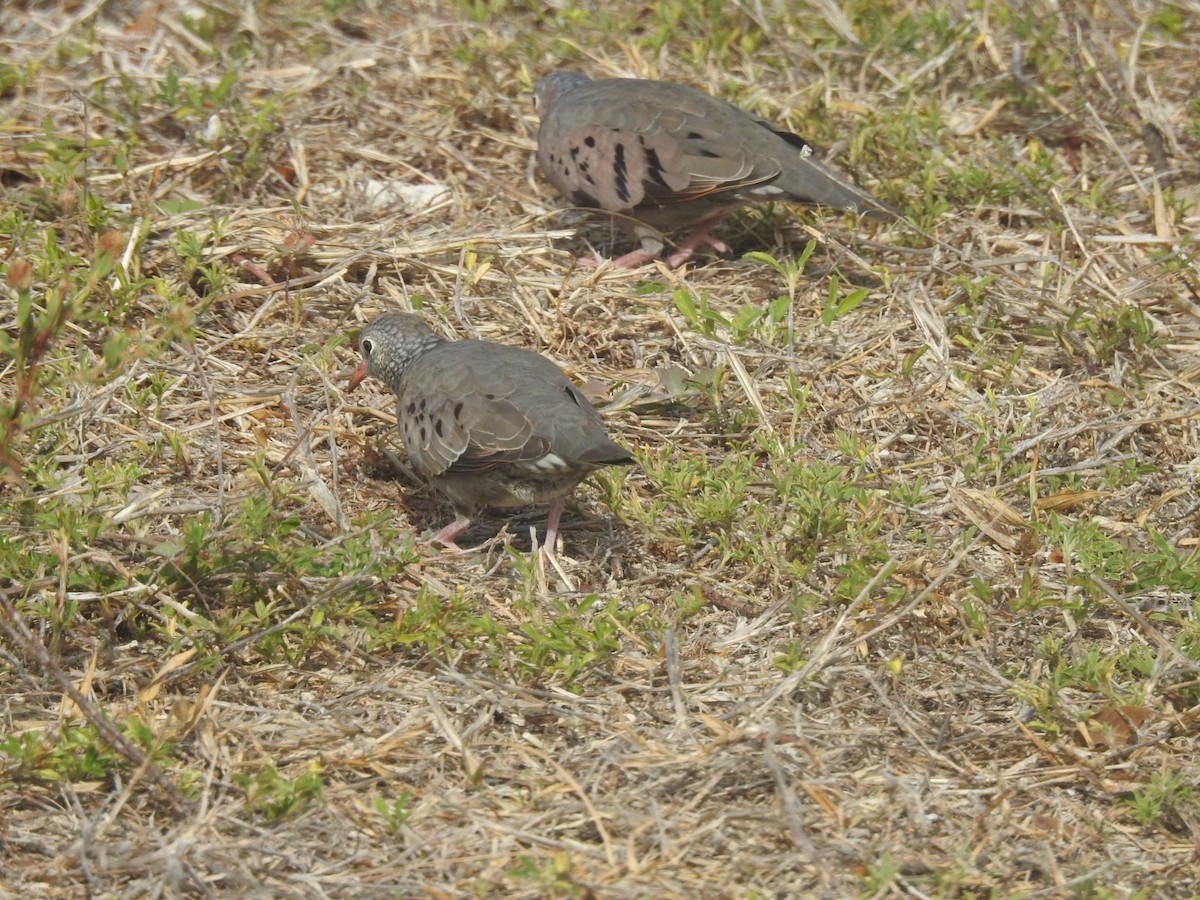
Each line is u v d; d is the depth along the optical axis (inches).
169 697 374.9
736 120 553.0
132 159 588.1
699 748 362.3
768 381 504.4
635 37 687.7
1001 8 685.9
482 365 430.0
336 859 331.6
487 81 647.1
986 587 398.6
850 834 342.0
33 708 367.6
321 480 432.1
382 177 605.3
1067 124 645.9
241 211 558.3
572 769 358.0
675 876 325.4
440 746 364.2
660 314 529.3
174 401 478.3
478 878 324.8
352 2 712.4
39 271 492.1
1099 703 384.5
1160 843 347.6
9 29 687.7
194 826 331.6
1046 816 352.2
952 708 385.4
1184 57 701.3
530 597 408.2
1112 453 482.0
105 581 390.9
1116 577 421.7
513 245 567.8
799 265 498.3
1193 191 609.0
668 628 396.2
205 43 669.3
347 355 506.9
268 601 398.9
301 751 360.8
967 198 593.0
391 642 385.4
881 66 671.1
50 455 437.7
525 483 422.9
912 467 473.1
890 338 526.3
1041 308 534.6
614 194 553.9
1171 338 535.8
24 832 335.6
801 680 374.3
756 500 453.7
